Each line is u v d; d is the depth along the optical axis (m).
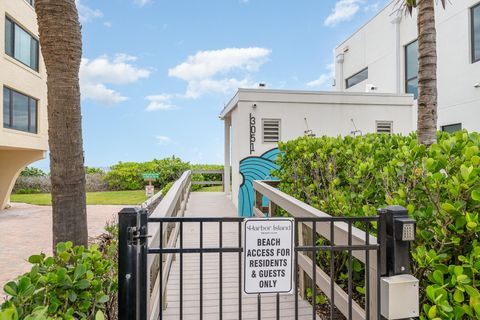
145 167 19.47
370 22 12.12
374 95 8.42
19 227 9.91
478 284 1.44
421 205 1.85
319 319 2.82
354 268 2.43
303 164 4.14
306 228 3.25
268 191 4.60
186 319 2.86
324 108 8.16
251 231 1.63
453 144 1.89
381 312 1.63
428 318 1.53
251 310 3.02
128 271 1.46
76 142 2.27
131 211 1.50
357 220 1.71
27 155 13.20
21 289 1.41
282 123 7.94
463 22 8.23
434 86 3.30
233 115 9.09
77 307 1.58
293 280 1.65
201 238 1.65
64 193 2.21
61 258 1.69
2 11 10.19
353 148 3.23
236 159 8.29
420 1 3.41
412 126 8.77
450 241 1.59
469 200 1.55
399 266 1.62
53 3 2.21
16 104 11.20
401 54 10.52
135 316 1.46
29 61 12.05
